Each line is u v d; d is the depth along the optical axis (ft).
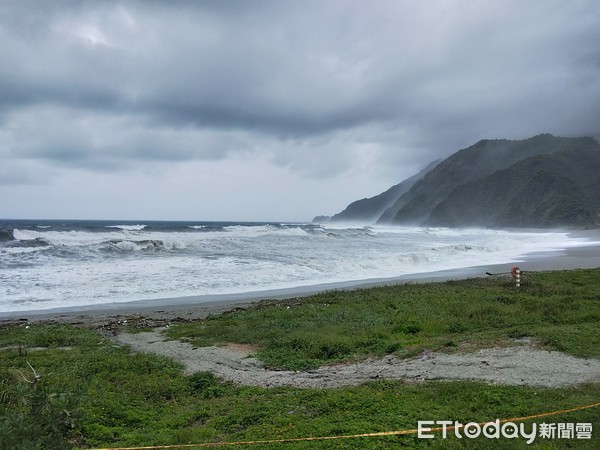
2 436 13.21
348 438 20.83
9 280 78.84
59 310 62.03
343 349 39.29
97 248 117.29
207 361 38.63
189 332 48.57
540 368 29.50
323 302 62.13
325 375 32.99
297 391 29.43
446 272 99.25
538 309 50.11
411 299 59.00
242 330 47.80
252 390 30.40
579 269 89.66
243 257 116.26
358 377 31.63
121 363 36.96
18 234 136.77
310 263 105.91
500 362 31.60
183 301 68.08
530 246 179.11
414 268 106.11
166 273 90.38
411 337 42.27
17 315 59.06
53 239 128.06
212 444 21.45
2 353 40.73
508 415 22.34
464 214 569.64
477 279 78.79
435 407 24.31
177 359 39.42
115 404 27.86
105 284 78.84
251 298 70.49
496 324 44.65
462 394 25.66
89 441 22.93
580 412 21.75
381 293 65.98
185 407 28.43
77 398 15.21
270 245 151.02
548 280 73.10
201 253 123.65
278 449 20.18
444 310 52.11
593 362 30.14
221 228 234.99
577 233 318.24
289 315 53.42
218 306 64.34
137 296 71.15
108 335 49.14
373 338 41.93
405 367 32.76
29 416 14.65
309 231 232.12
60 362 37.58
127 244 121.90
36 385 15.96
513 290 64.75
